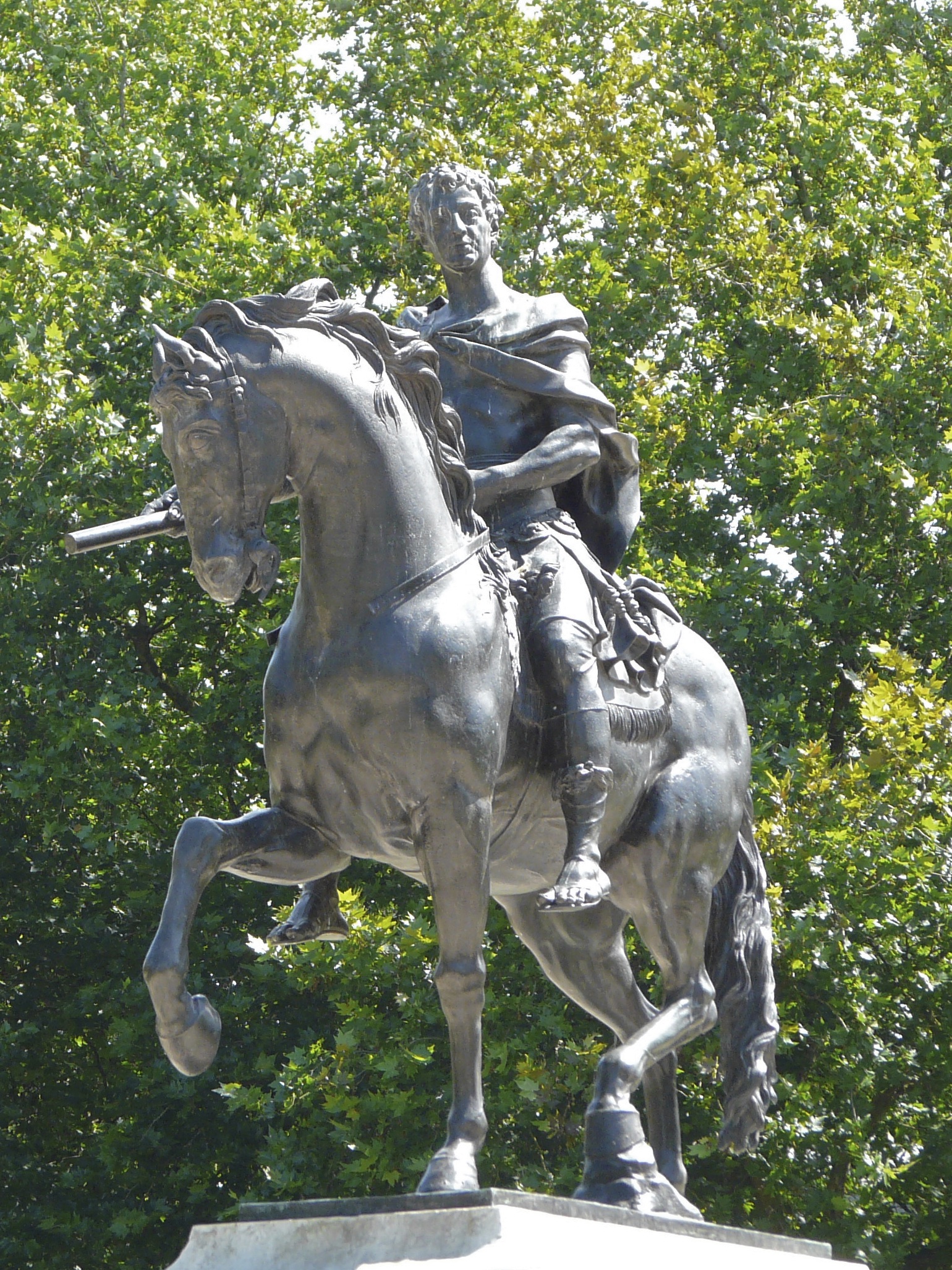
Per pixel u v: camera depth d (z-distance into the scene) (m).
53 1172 21.36
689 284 23.67
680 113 24.11
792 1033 18.06
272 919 21.42
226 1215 19.03
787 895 18.80
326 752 8.19
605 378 22.67
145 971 7.75
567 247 24.12
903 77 27.84
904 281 23.08
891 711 18.30
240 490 7.91
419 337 8.61
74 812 22.20
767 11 26.36
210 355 7.94
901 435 22.56
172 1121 21.33
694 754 9.76
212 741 22.41
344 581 8.18
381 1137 17.67
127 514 22.02
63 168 27.11
